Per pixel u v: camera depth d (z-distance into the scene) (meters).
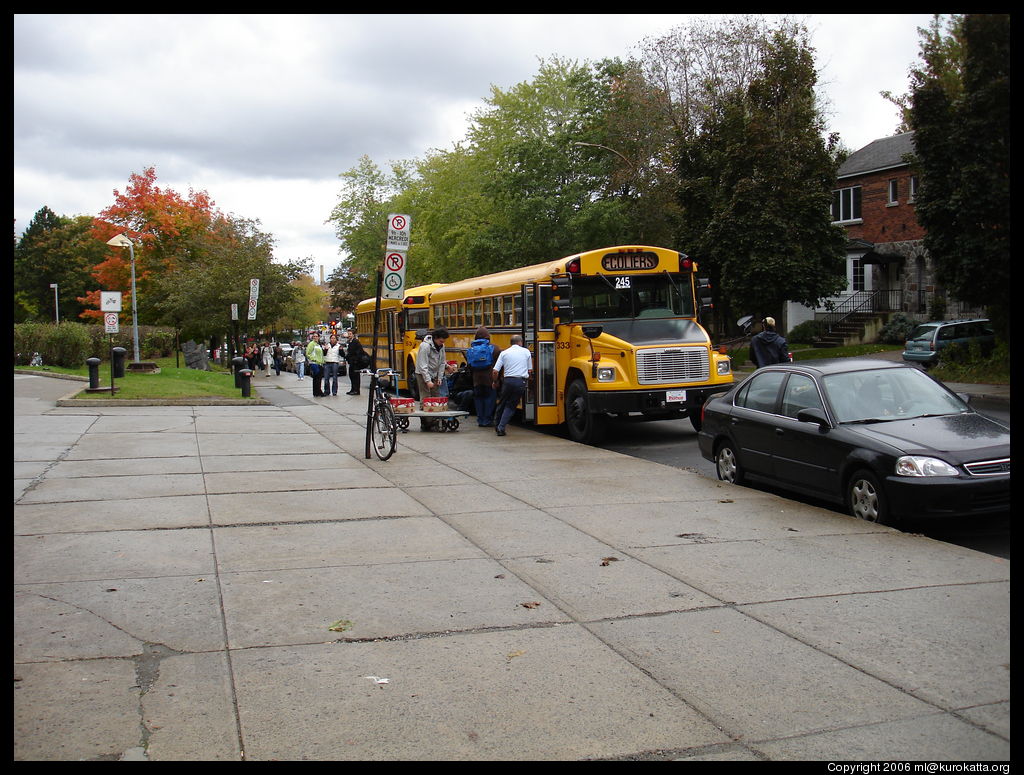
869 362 9.62
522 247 38.19
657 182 38.53
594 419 14.48
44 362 29.86
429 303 24.42
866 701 4.42
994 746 3.95
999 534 8.09
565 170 38.47
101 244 86.69
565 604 6.00
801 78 34.19
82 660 4.99
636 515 8.80
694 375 14.58
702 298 15.68
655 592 6.24
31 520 8.56
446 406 16.45
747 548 7.39
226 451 13.38
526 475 11.35
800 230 33.03
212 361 55.31
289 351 59.91
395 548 7.55
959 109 22.56
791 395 9.62
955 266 23.50
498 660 5.00
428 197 61.19
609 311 15.42
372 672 4.84
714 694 4.53
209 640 5.31
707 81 37.00
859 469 8.33
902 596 6.05
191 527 8.31
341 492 10.13
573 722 4.23
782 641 5.25
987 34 21.70
